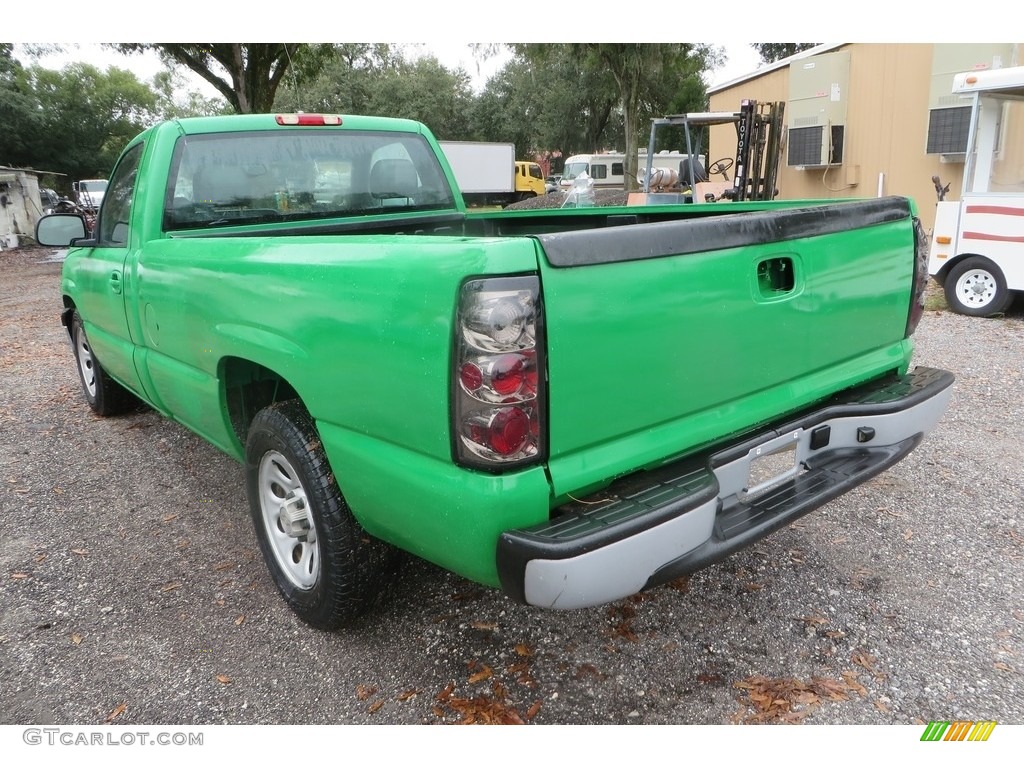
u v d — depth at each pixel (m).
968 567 3.23
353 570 2.63
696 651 2.75
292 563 3.02
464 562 2.06
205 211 3.71
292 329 2.46
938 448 4.55
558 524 1.98
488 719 2.45
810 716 2.42
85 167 46.88
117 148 51.16
